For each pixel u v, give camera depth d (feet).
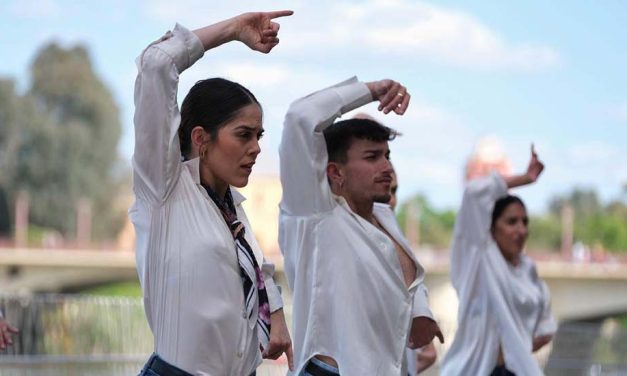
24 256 231.71
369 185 30.96
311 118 29.89
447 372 43.60
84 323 66.49
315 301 30.30
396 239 31.65
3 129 366.22
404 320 30.55
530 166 43.88
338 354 30.04
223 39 25.43
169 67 24.49
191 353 24.44
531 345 43.37
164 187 24.70
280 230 31.17
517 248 44.16
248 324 24.97
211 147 25.21
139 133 24.59
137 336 68.59
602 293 216.33
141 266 24.97
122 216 377.50
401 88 30.14
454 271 43.91
